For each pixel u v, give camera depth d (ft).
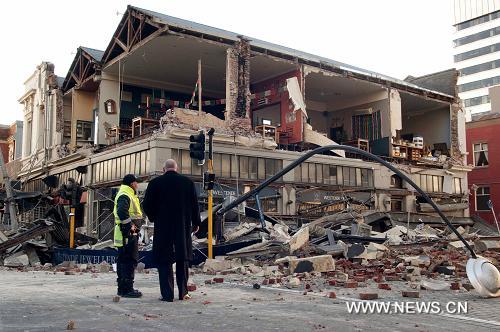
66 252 53.78
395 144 112.27
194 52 92.22
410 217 89.30
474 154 139.13
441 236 68.03
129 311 19.56
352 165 99.60
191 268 42.29
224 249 47.47
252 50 90.53
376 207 101.71
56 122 116.47
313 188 91.66
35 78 128.67
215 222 49.21
